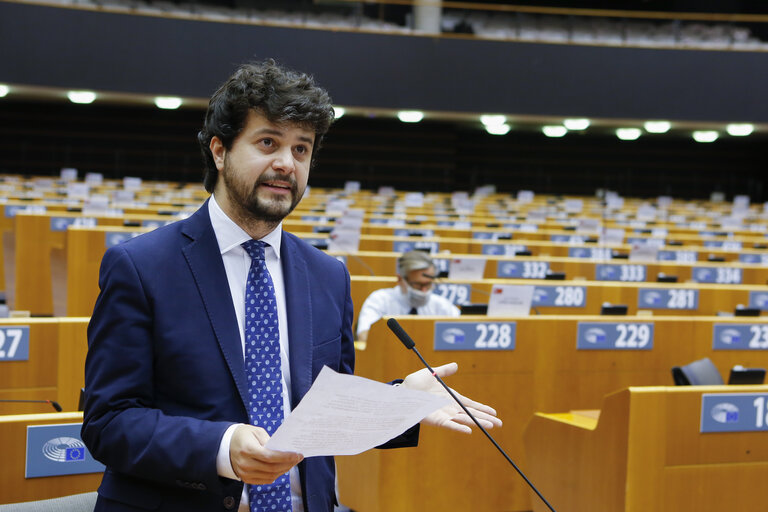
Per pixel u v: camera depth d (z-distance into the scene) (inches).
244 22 645.9
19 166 839.7
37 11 612.1
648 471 119.3
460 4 676.7
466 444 151.6
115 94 633.0
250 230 57.5
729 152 952.3
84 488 96.2
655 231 548.1
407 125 897.5
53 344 133.6
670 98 693.3
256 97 53.9
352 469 152.3
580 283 256.4
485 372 155.8
